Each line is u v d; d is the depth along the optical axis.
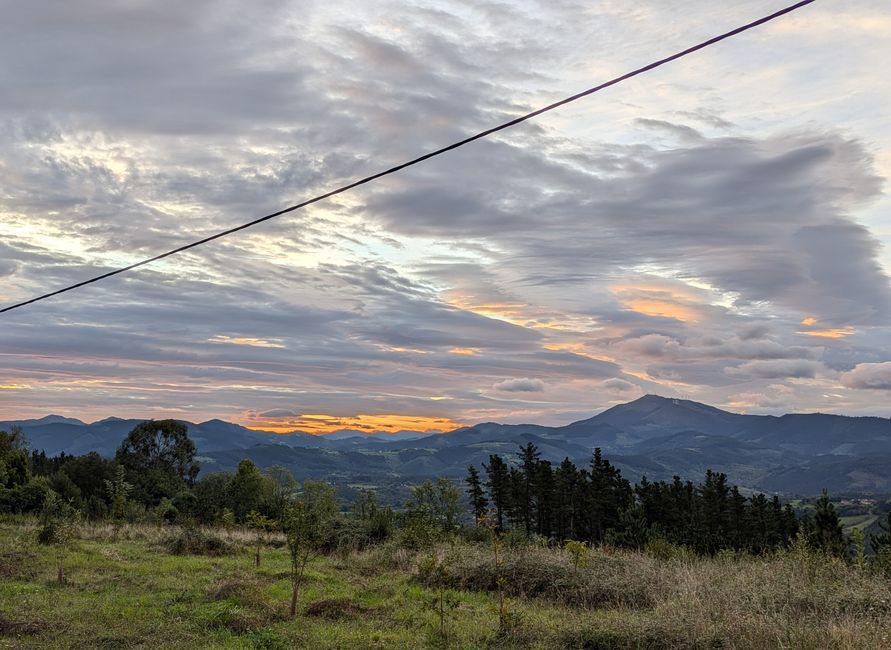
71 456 73.62
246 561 21.84
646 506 59.31
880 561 15.78
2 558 18.70
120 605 13.67
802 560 15.32
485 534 26.72
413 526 19.27
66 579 16.53
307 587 16.98
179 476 67.12
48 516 25.28
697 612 11.49
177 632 11.32
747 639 9.97
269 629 11.75
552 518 62.62
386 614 13.63
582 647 10.68
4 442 49.16
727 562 17.64
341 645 10.87
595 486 60.25
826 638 9.65
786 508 61.03
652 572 15.95
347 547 25.17
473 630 12.00
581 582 15.64
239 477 44.91
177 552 23.30
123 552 22.78
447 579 17.33
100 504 44.16
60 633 11.15
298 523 13.70
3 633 11.09
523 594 15.57
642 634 10.56
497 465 63.91
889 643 9.02
